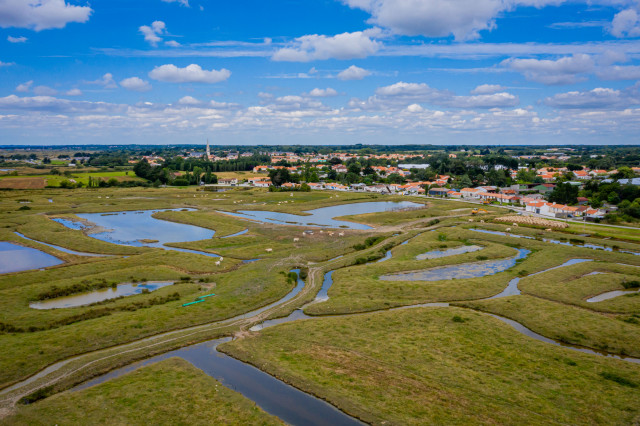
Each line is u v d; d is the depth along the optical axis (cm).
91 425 3809
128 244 11231
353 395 4284
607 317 6284
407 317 6294
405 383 4503
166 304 6719
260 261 9406
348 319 6269
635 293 7325
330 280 8350
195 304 6694
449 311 6538
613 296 7381
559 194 17988
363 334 5731
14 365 4750
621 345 5416
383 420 3878
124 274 8281
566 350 5262
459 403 4128
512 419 3875
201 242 11312
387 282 7944
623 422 3825
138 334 5700
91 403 4141
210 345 5534
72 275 8219
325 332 5794
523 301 6912
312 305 6844
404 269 8888
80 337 5441
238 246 11062
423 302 7050
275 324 6200
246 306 6788
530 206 17350
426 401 4169
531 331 5984
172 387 4438
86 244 10925
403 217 15700
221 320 6334
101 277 8069
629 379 4550
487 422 3841
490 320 6181
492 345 5394
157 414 3984
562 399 4194
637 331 5722
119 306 6519
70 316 6075
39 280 7881
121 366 4962
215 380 4603
